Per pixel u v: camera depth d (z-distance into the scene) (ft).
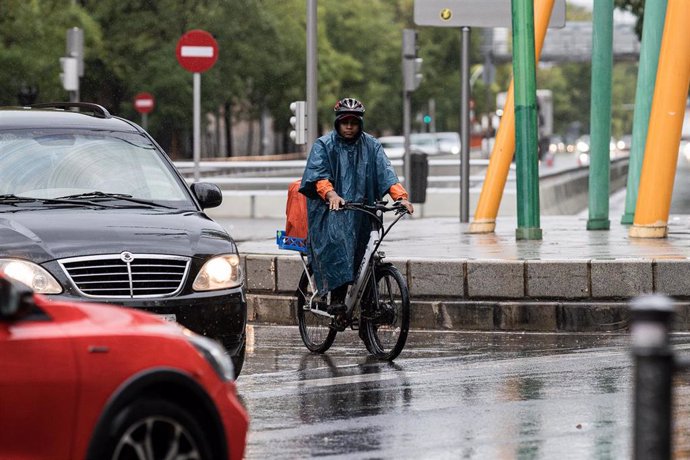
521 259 95.96
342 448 55.83
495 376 74.18
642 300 35.45
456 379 73.51
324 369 78.38
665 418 34.81
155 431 42.91
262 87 418.51
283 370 78.23
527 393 68.49
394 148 458.50
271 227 184.44
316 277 82.64
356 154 81.97
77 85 190.90
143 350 42.86
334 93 484.74
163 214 70.49
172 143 389.80
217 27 378.73
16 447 40.65
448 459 53.36
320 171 81.25
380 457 53.93
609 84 146.30
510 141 141.49
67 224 66.49
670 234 131.23
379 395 68.74
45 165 72.49
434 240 127.75
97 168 73.26
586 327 94.27
